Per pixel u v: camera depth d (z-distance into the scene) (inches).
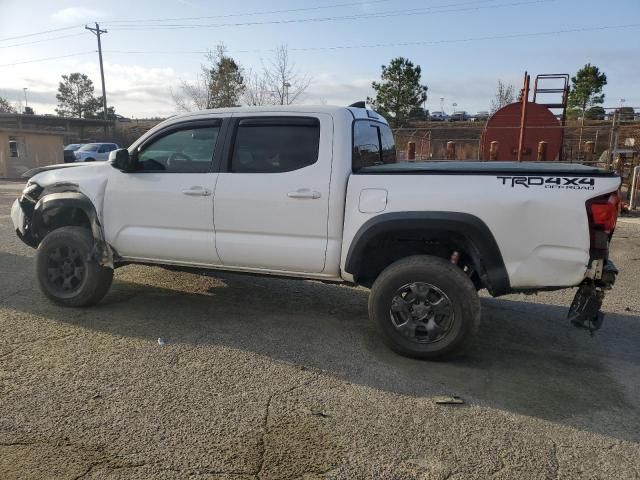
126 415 128.6
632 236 396.5
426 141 876.6
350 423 128.0
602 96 1907.0
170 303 216.7
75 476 105.5
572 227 150.3
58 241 202.2
